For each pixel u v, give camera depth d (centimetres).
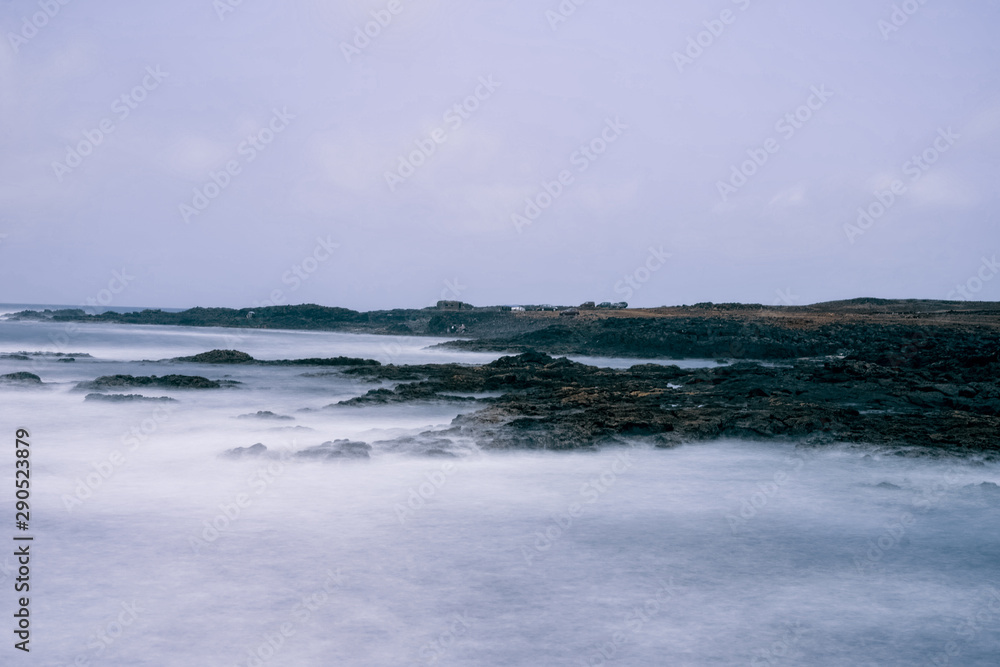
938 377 3497
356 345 8562
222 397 3084
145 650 850
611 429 2097
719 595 1040
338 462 1778
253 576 1082
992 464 1853
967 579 1116
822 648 882
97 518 1354
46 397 2922
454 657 843
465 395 3097
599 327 7706
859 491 1620
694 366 5712
